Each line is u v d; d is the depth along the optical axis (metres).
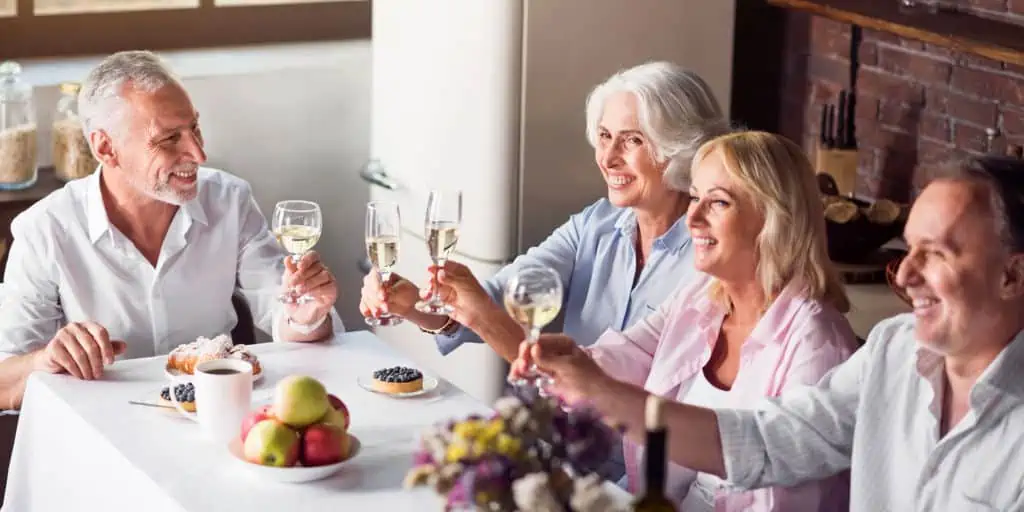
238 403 2.06
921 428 1.86
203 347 2.38
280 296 2.53
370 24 4.29
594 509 1.26
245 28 4.12
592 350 2.48
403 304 2.57
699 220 2.23
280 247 2.96
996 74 3.21
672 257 2.73
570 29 3.26
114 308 2.80
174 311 2.85
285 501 1.88
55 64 3.87
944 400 1.85
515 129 3.28
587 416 1.36
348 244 4.20
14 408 2.47
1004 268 1.73
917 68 3.43
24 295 2.73
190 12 4.03
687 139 2.65
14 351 2.67
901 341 1.93
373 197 3.81
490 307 2.53
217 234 2.88
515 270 2.87
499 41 3.22
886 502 1.90
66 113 3.61
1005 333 1.76
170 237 2.82
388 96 3.67
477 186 3.34
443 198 2.30
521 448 1.32
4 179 3.51
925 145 3.44
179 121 2.65
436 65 3.42
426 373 2.41
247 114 3.96
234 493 1.90
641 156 2.68
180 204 2.79
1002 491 1.75
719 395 2.26
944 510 1.81
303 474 1.92
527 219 3.34
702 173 2.23
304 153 4.07
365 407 2.24
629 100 2.68
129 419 2.17
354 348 2.55
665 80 2.68
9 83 3.50
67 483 2.23
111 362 2.38
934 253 1.75
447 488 1.33
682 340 2.36
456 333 2.67
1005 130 3.20
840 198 3.24
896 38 3.48
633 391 1.97
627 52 3.34
